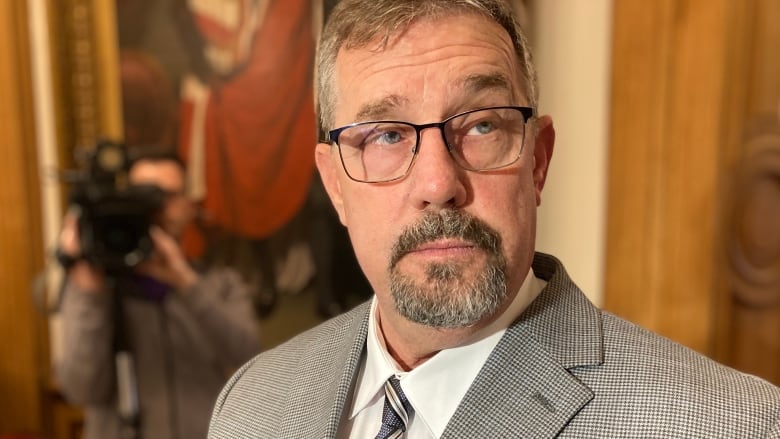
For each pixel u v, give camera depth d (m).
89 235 1.41
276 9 1.50
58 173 1.45
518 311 0.69
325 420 0.76
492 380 0.64
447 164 0.61
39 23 1.50
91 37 1.51
